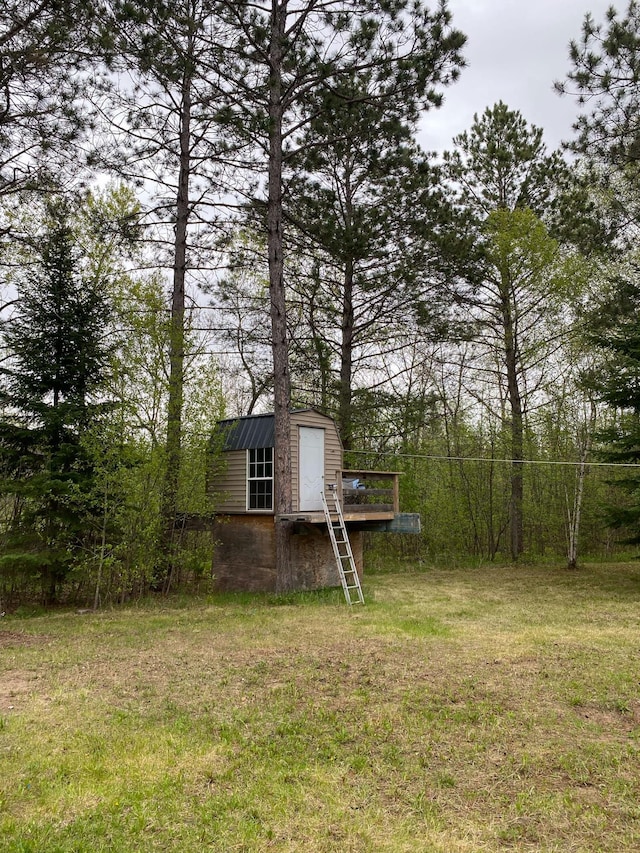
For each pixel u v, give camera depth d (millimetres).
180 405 12023
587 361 16484
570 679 6340
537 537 21969
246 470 13141
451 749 4824
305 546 13133
